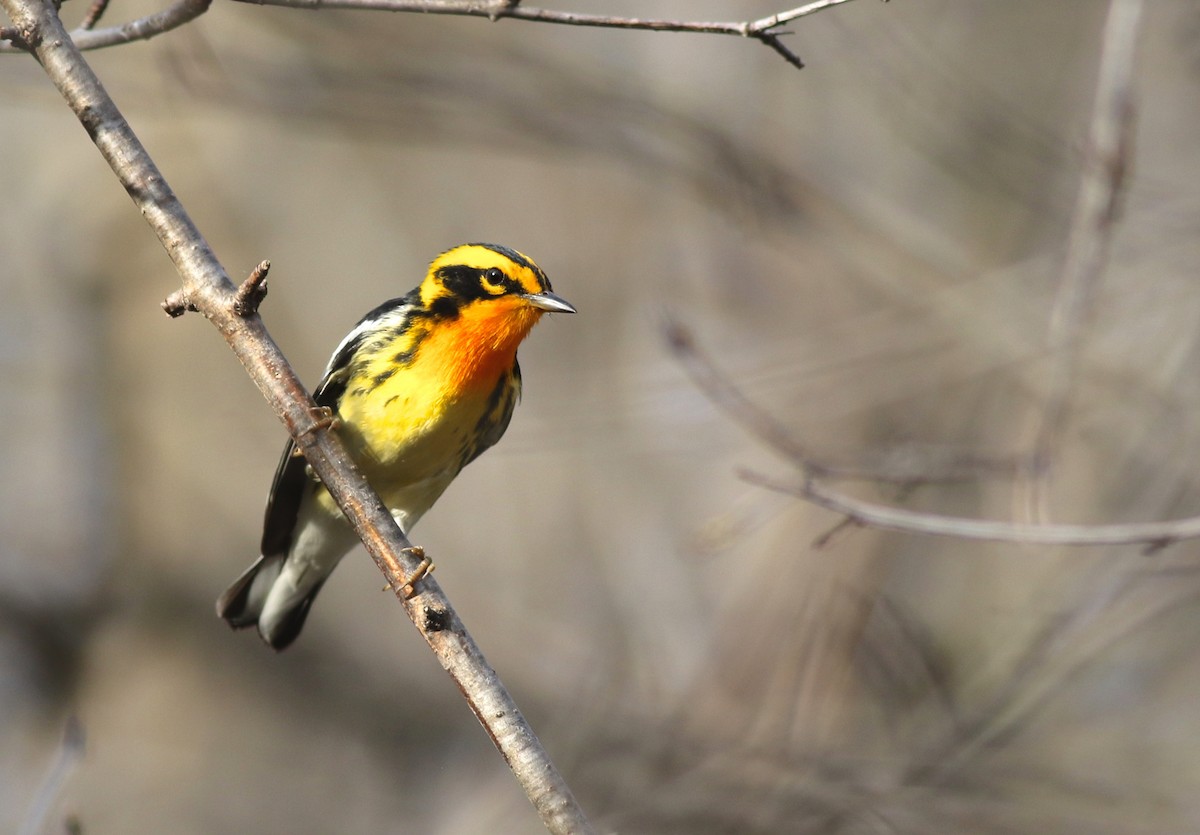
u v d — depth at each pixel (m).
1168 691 13.39
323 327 18.80
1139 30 11.25
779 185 14.93
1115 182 10.67
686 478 16.64
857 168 16.94
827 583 13.48
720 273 17.25
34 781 16.28
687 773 12.35
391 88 14.58
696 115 15.12
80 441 18.67
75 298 19.28
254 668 17.84
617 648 15.20
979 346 13.70
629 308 17.56
